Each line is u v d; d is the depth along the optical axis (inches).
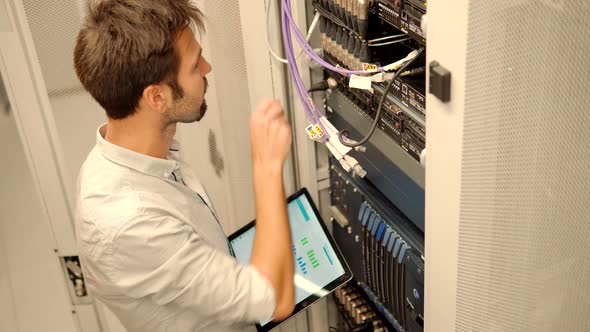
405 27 45.8
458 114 34.8
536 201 39.2
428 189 40.6
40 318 98.3
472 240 38.6
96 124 69.5
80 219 47.2
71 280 79.4
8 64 65.3
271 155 47.3
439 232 40.6
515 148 36.8
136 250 44.6
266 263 46.0
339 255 63.9
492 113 35.2
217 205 74.8
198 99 47.8
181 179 54.5
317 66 62.4
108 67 42.9
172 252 44.9
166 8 43.4
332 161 67.6
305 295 63.7
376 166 57.8
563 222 41.5
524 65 34.5
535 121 36.4
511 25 33.2
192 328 50.5
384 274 60.8
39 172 72.1
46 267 105.5
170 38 43.6
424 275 48.6
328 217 73.4
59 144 70.1
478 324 42.0
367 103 55.5
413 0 43.7
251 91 65.0
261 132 47.3
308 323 78.0
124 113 45.5
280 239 46.6
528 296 42.6
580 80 37.0
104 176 46.9
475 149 35.6
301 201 66.5
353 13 51.2
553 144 38.3
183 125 69.2
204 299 45.4
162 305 47.6
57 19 63.2
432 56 36.0
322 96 64.6
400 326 61.3
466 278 40.0
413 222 55.0
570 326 46.4
